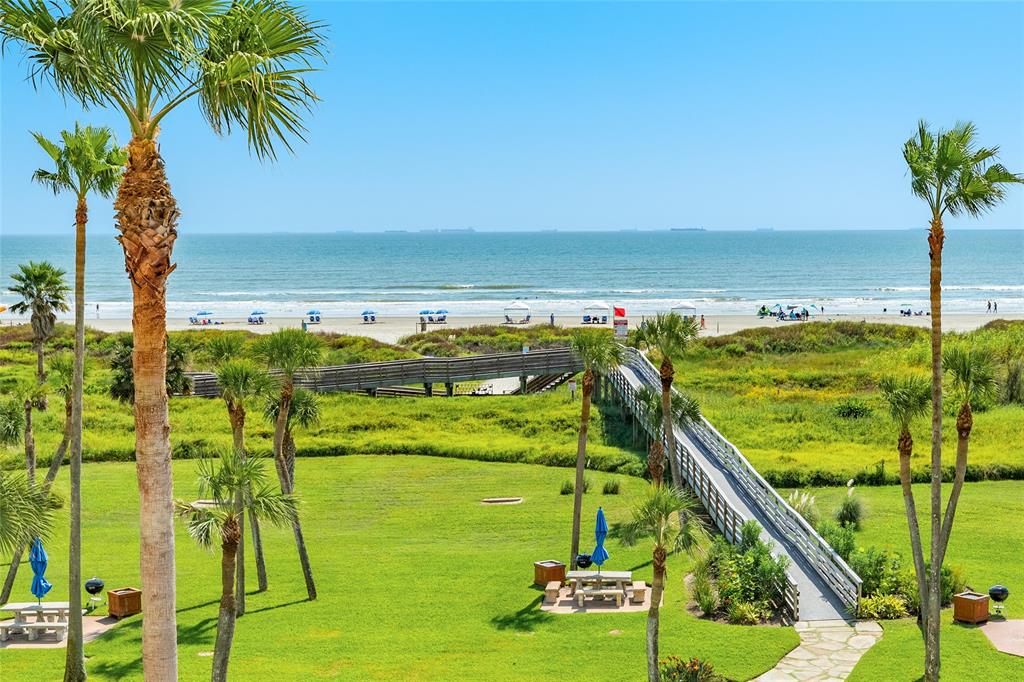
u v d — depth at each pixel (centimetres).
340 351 7500
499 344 8488
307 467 4466
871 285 18400
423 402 5647
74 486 2103
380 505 3853
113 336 7994
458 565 3052
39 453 4491
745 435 4816
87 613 2684
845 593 2488
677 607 2578
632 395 4706
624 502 3797
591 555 2980
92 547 3316
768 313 11369
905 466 2117
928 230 1939
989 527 3266
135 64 1138
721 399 5744
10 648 2400
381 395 6069
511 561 3089
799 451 4497
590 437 4900
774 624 2386
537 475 4281
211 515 1822
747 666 2103
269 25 1191
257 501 1853
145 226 1162
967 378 2112
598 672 2114
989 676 2008
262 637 2420
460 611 2597
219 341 2845
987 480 4000
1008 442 4444
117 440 4716
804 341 7881
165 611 1213
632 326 10244
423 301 14600
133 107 1162
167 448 1214
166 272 1191
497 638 2372
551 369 6284
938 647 1944
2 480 1541
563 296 15738
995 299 14475
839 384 6141
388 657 2255
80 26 1070
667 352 3331
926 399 2091
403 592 2783
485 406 5538
